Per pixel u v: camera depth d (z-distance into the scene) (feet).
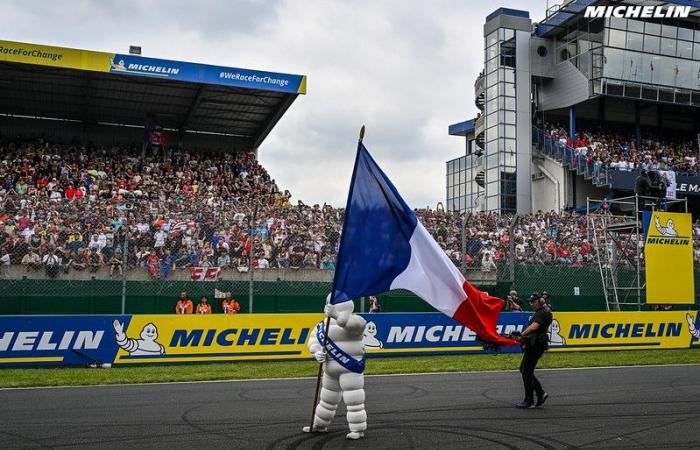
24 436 25.77
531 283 69.51
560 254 71.82
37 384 39.50
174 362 48.96
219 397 35.24
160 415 30.14
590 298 72.69
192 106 106.83
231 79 94.48
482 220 71.15
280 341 51.80
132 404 33.01
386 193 26.50
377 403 33.68
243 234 63.36
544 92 132.05
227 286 61.77
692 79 128.06
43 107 108.06
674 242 67.36
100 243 59.47
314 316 52.95
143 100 105.60
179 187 95.45
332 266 65.00
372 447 23.98
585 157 118.21
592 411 31.53
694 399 35.12
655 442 24.97
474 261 66.69
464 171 160.86
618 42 121.29
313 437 25.62
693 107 133.08
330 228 66.13
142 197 87.35
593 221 75.77
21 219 58.80
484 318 26.89
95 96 103.60
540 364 51.29
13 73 93.97
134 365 48.01
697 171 124.57
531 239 71.20
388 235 26.21
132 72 89.86
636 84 123.13
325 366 25.96
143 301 59.62
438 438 25.50
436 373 45.96
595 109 134.41
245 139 124.36
